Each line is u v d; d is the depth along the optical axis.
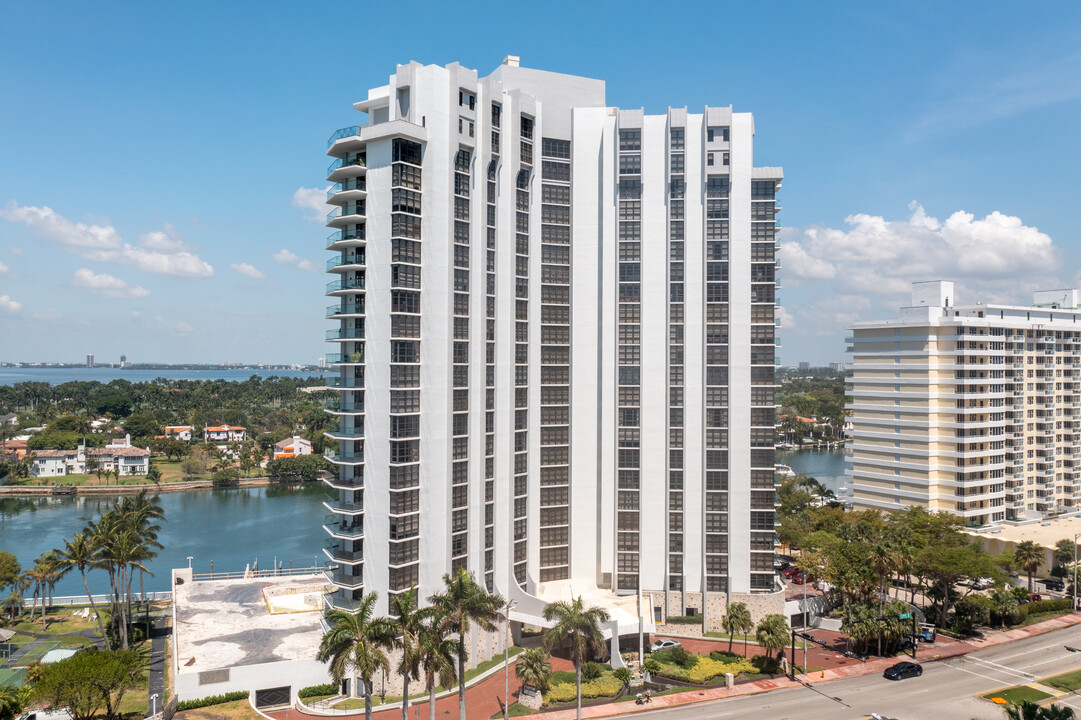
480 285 88.38
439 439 84.31
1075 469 159.75
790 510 152.38
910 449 143.88
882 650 91.69
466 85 86.44
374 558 82.88
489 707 76.38
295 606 99.25
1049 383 155.50
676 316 100.69
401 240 81.81
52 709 70.31
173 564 145.38
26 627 104.06
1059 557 121.75
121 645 94.06
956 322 138.38
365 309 84.06
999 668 86.38
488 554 90.12
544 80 102.19
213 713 74.12
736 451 99.00
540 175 99.62
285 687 79.62
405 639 64.25
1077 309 165.12
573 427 102.06
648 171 101.56
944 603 100.75
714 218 100.25
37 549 154.25
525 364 96.56
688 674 82.50
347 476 88.94
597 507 102.19
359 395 87.50
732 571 98.62
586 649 87.25
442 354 84.44
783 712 74.12
